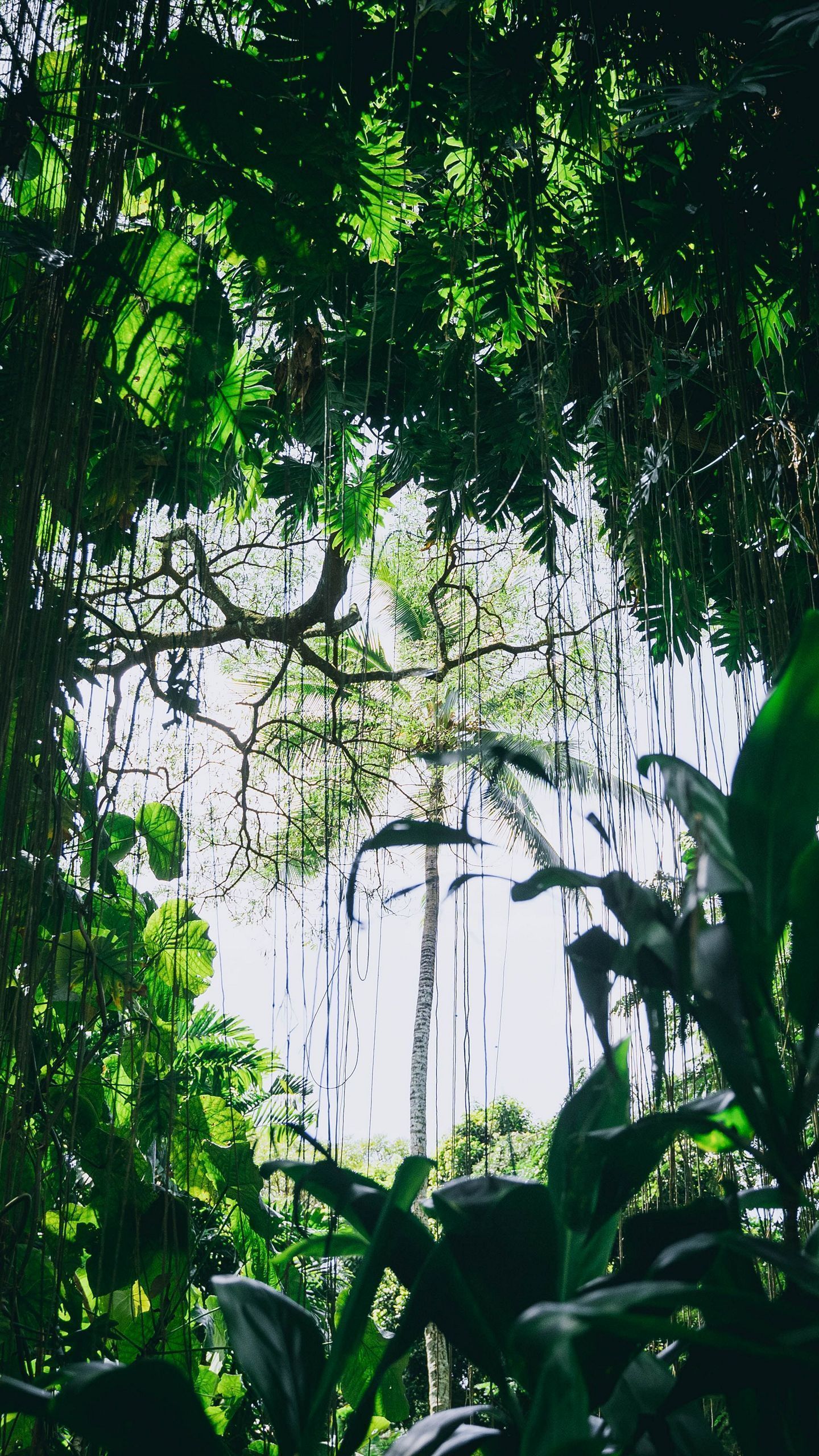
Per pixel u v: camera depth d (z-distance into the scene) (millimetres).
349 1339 678
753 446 1626
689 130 1565
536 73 1599
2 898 1069
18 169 1402
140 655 1345
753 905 647
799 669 649
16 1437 1172
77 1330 1342
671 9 1534
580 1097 751
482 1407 695
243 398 1639
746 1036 653
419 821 749
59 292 1254
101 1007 1295
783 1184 637
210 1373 1924
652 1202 1069
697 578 1666
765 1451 642
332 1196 766
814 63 1317
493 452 2371
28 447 1212
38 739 1106
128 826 1947
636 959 682
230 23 1500
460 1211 695
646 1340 608
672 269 1662
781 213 1548
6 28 1324
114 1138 1442
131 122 1334
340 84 1529
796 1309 538
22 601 1124
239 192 1373
